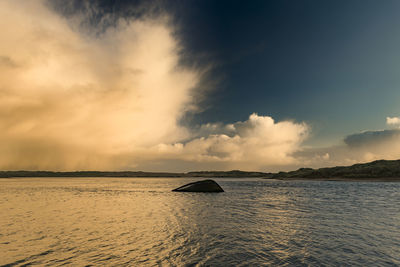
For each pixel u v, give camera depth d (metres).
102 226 13.18
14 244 9.62
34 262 7.62
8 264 7.44
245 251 8.78
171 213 18.02
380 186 64.69
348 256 8.27
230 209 20.36
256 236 10.97
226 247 9.27
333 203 25.05
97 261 7.74
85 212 18.39
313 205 23.31
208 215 17.06
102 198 30.86
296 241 10.16
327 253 8.58
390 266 7.39
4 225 13.36
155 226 13.20
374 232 11.82
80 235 11.11
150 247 9.26
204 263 7.58
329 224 13.80
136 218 15.79
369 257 8.19
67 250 8.88
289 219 15.47
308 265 7.44
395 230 12.27
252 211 19.16
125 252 8.66
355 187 60.41
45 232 11.68
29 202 25.39
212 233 11.55
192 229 12.45
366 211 19.09
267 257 8.16
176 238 10.60
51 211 18.86
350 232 11.79
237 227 12.96
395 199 29.27
